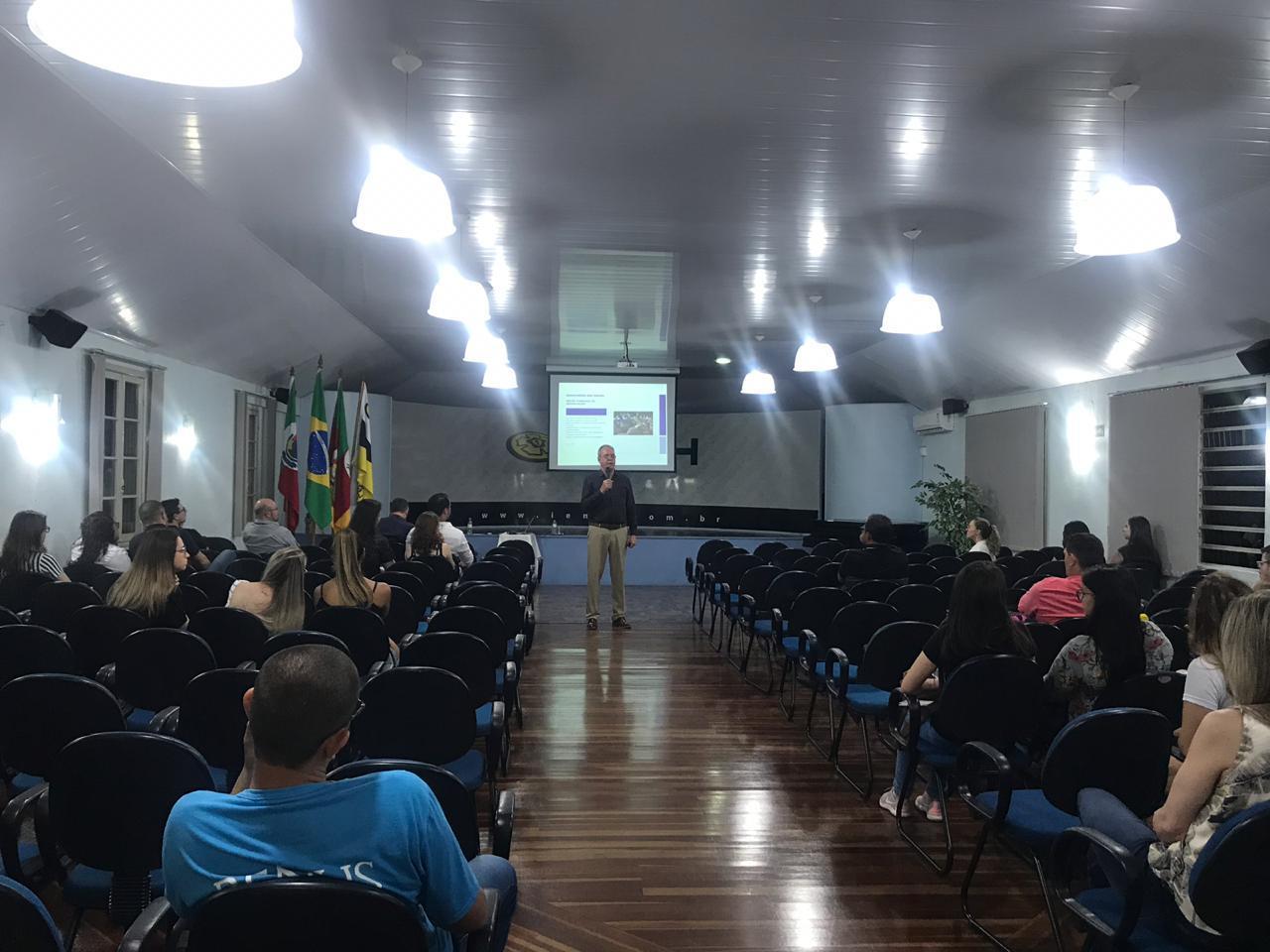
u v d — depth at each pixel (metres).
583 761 5.00
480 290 6.39
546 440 18.70
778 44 3.73
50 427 7.12
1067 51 3.77
